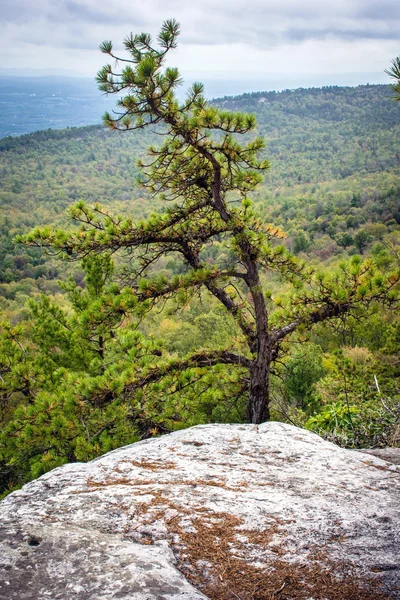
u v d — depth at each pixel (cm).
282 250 643
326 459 254
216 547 161
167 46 561
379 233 6875
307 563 154
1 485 739
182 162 659
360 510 190
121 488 201
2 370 735
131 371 600
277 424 309
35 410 585
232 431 295
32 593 122
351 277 637
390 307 630
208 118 580
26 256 8906
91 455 568
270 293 712
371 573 149
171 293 639
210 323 2261
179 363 665
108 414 596
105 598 121
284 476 226
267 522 178
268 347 663
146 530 168
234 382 698
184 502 190
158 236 686
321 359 1323
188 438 279
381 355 1353
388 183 11750
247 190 685
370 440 548
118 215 686
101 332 600
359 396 734
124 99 576
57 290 7250
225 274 641
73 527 164
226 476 222
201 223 718
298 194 13375
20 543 147
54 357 921
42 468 612
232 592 141
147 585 126
